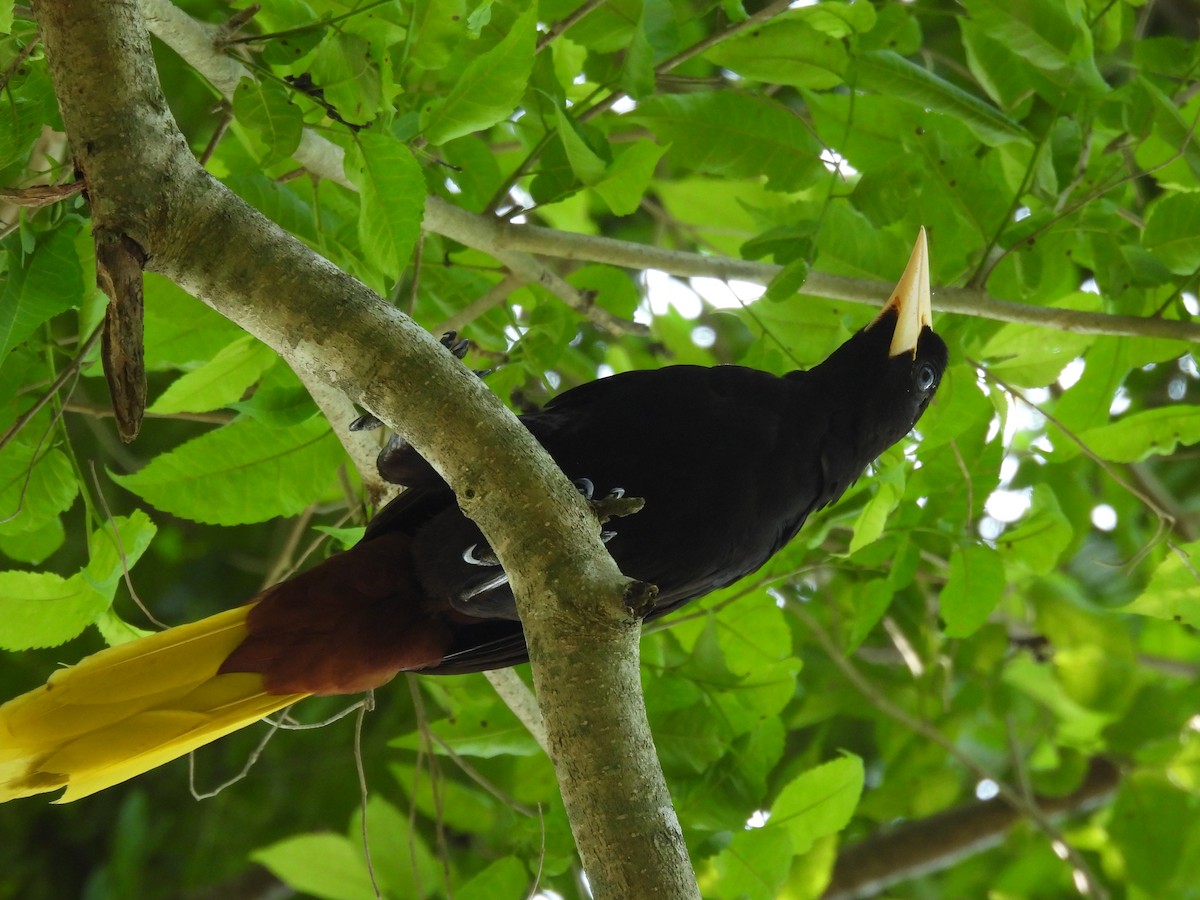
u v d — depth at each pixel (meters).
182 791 13.77
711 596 9.16
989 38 8.77
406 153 6.38
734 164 8.73
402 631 7.15
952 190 8.64
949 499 9.12
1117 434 8.91
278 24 6.95
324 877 9.41
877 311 9.39
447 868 8.21
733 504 7.23
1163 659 13.71
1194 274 8.57
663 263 8.27
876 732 13.19
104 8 4.87
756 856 8.14
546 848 8.27
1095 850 13.90
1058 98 8.77
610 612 4.59
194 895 13.35
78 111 4.89
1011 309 8.48
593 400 7.30
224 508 7.71
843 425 8.05
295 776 13.30
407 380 4.83
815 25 8.51
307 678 7.02
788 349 9.03
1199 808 13.14
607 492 7.05
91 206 4.90
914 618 11.63
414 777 9.27
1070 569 14.11
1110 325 8.48
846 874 13.62
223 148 9.17
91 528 7.26
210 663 6.81
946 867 15.06
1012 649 13.44
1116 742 13.02
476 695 9.38
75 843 14.10
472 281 9.29
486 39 8.05
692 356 11.24
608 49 8.33
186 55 6.72
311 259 4.96
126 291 4.88
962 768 14.30
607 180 7.57
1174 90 9.34
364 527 7.85
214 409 7.96
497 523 4.77
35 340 7.42
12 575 7.07
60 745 6.50
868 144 9.31
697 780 8.23
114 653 6.62
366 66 6.64
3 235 6.11
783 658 9.13
